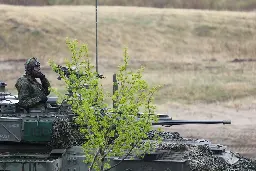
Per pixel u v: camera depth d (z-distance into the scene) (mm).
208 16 142625
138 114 71500
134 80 70312
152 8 144500
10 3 139250
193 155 70125
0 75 123062
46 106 71812
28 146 70875
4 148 70875
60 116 70625
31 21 133625
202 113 111500
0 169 67812
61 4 142000
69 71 70562
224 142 100500
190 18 141500
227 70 127062
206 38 137125
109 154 68750
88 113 68562
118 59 129000
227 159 72062
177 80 122500
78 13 138875
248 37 137500
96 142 68000
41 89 71688
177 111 111875
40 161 67625
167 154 69875
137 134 68625
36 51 129250
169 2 146625
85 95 69188
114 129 69812
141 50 132375
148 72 125438
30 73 71438
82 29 134750
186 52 132875
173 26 139375
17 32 131250
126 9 142625
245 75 125125
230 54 133250
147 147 69000
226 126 106500
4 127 69750
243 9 146125
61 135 69812
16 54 128500
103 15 139500
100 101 69562
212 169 69312
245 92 118938
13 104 71188
